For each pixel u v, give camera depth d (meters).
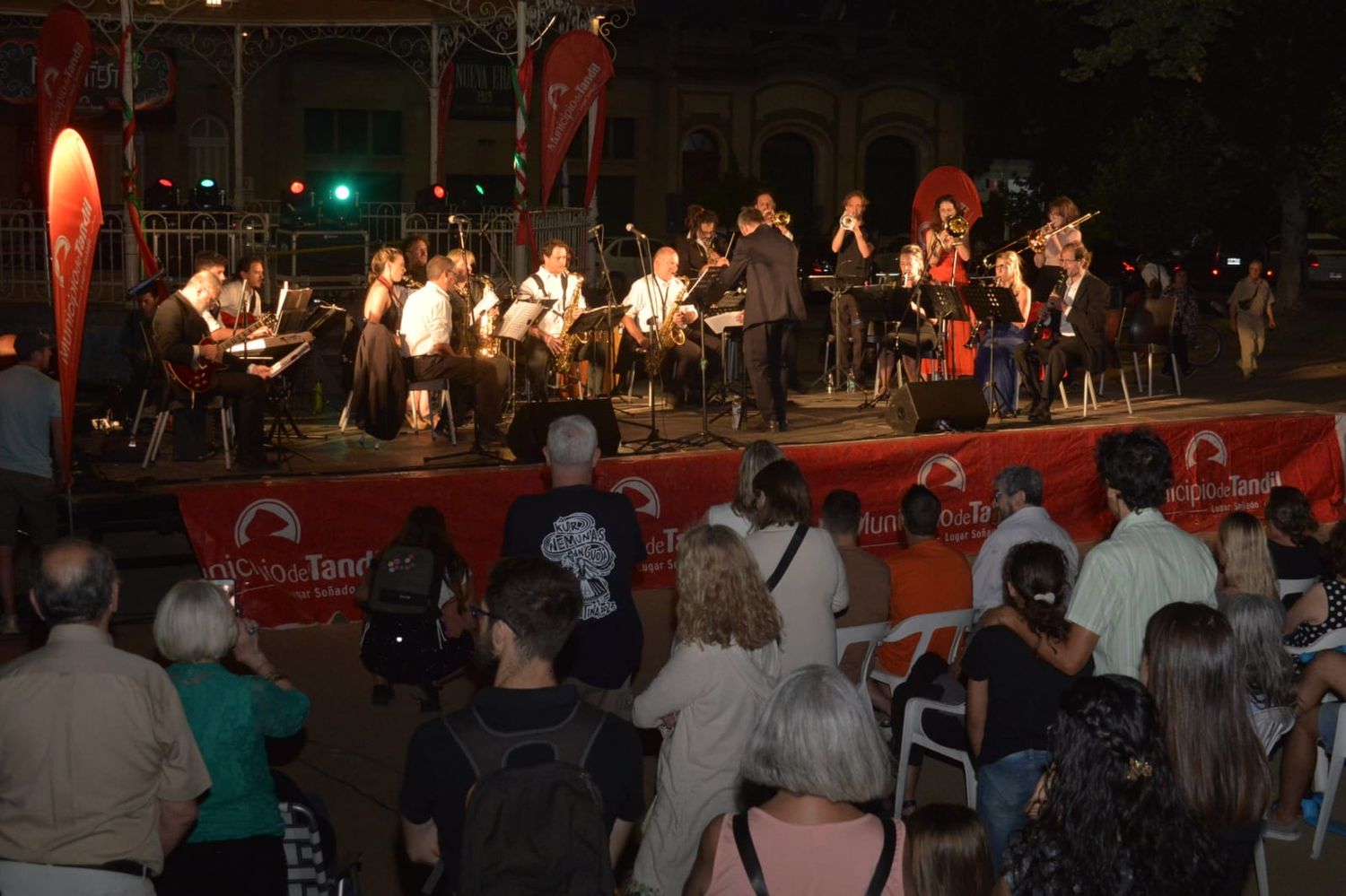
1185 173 23.14
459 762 3.11
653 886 4.18
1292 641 5.68
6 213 14.29
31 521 7.75
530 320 9.92
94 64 17.16
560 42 12.67
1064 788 3.02
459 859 3.12
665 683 4.12
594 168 14.66
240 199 18.05
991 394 11.98
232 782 3.94
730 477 9.32
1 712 3.43
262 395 9.22
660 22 32.28
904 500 6.29
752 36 33.34
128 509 8.38
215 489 8.15
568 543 4.73
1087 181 26.52
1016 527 6.20
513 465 8.99
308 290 9.63
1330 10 22.36
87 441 10.33
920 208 14.85
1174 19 19.81
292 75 28.25
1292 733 5.52
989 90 26.86
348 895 4.45
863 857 2.85
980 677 4.34
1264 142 24.05
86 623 3.55
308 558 8.36
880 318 12.80
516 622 3.19
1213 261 31.89
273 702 4.02
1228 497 10.97
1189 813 3.05
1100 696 3.02
